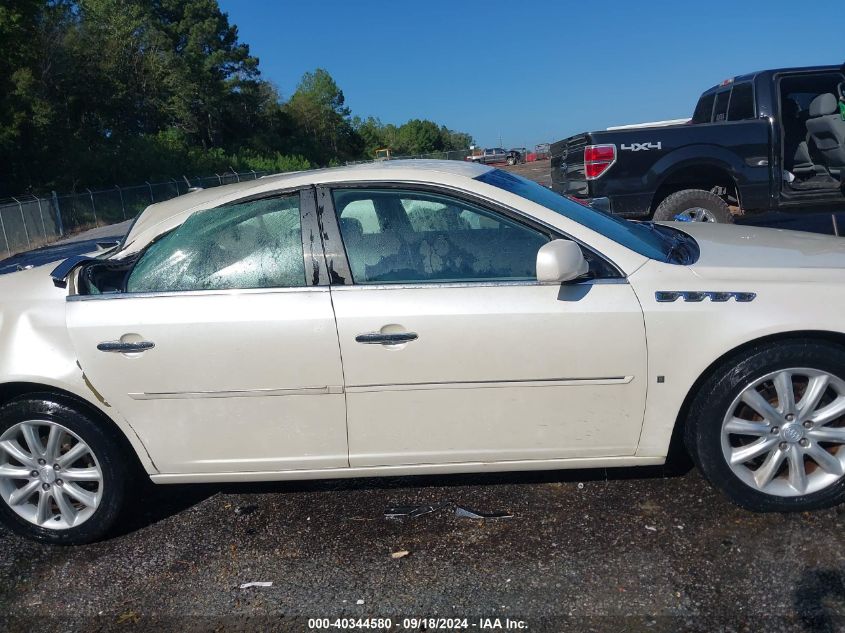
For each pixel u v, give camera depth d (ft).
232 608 9.20
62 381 10.23
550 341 9.82
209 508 11.87
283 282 10.25
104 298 10.38
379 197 10.52
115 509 10.82
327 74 285.84
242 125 235.61
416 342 9.86
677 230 13.16
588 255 10.15
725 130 24.11
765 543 9.62
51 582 10.11
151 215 11.84
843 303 9.68
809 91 25.25
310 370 10.03
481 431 10.21
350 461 10.44
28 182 133.08
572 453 10.34
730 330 9.70
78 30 167.02
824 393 10.03
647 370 9.91
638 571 9.27
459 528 10.66
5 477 10.88
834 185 24.38
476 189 10.46
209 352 10.08
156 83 194.90
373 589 9.36
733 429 10.04
